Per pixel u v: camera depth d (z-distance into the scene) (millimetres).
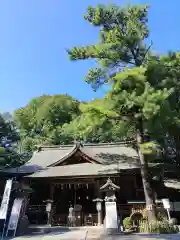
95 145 21844
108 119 13312
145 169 13469
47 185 18156
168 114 11953
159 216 12766
